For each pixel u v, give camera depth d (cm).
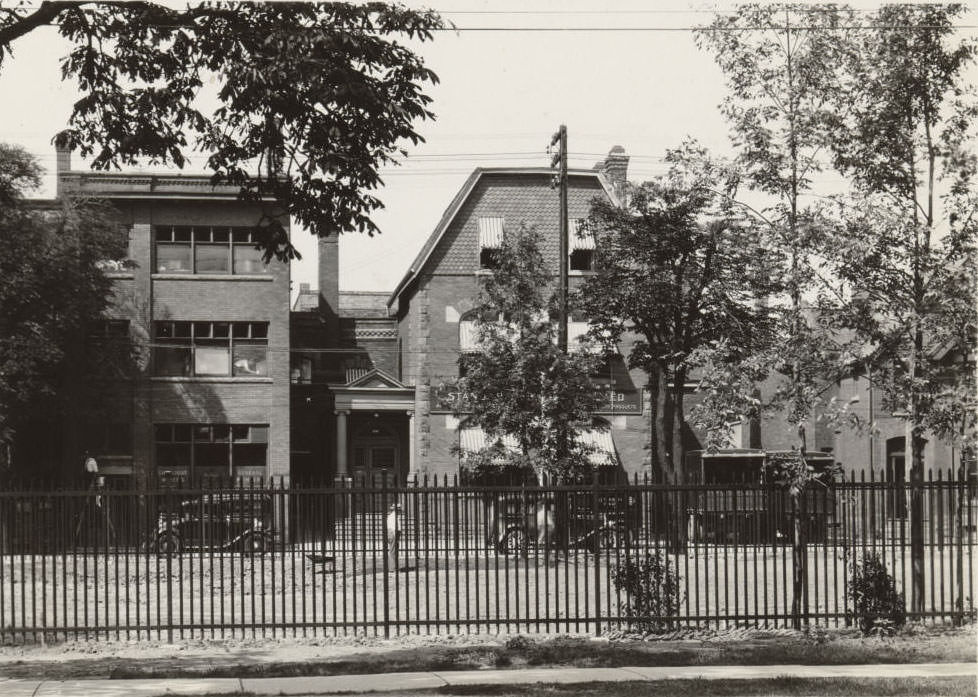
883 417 4850
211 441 4216
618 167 4931
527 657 1580
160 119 1573
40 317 3706
